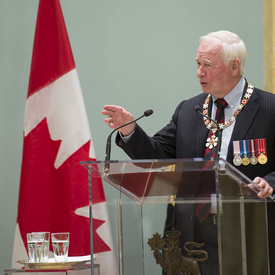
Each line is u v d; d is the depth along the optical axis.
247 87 8.02
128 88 11.52
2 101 11.59
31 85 9.52
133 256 5.51
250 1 11.44
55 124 9.34
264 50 11.34
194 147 7.97
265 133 7.66
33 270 6.78
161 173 5.27
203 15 11.54
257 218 5.71
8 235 11.34
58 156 9.23
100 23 11.70
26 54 11.65
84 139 9.32
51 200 9.19
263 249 5.78
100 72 11.61
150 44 11.58
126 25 11.65
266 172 7.60
